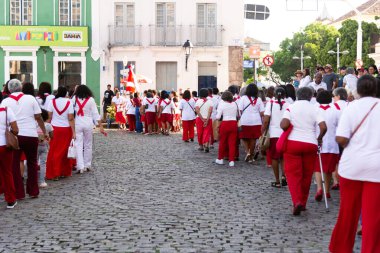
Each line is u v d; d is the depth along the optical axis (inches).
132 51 1523.1
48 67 1499.8
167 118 1139.3
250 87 684.1
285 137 406.0
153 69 1525.6
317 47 3221.0
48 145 573.6
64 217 394.9
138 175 596.4
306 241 333.7
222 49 1533.0
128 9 1525.6
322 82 763.4
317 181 459.2
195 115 987.3
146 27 1524.4
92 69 1518.2
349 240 280.7
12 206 426.9
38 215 402.0
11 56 1496.1
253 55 1151.6
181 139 1044.5
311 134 404.5
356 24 2783.0
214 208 426.9
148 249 313.6
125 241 330.6
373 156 268.4
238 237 341.4
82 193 490.3
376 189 267.4
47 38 1488.7
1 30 1486.2
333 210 424.2
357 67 849.5
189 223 376.8
